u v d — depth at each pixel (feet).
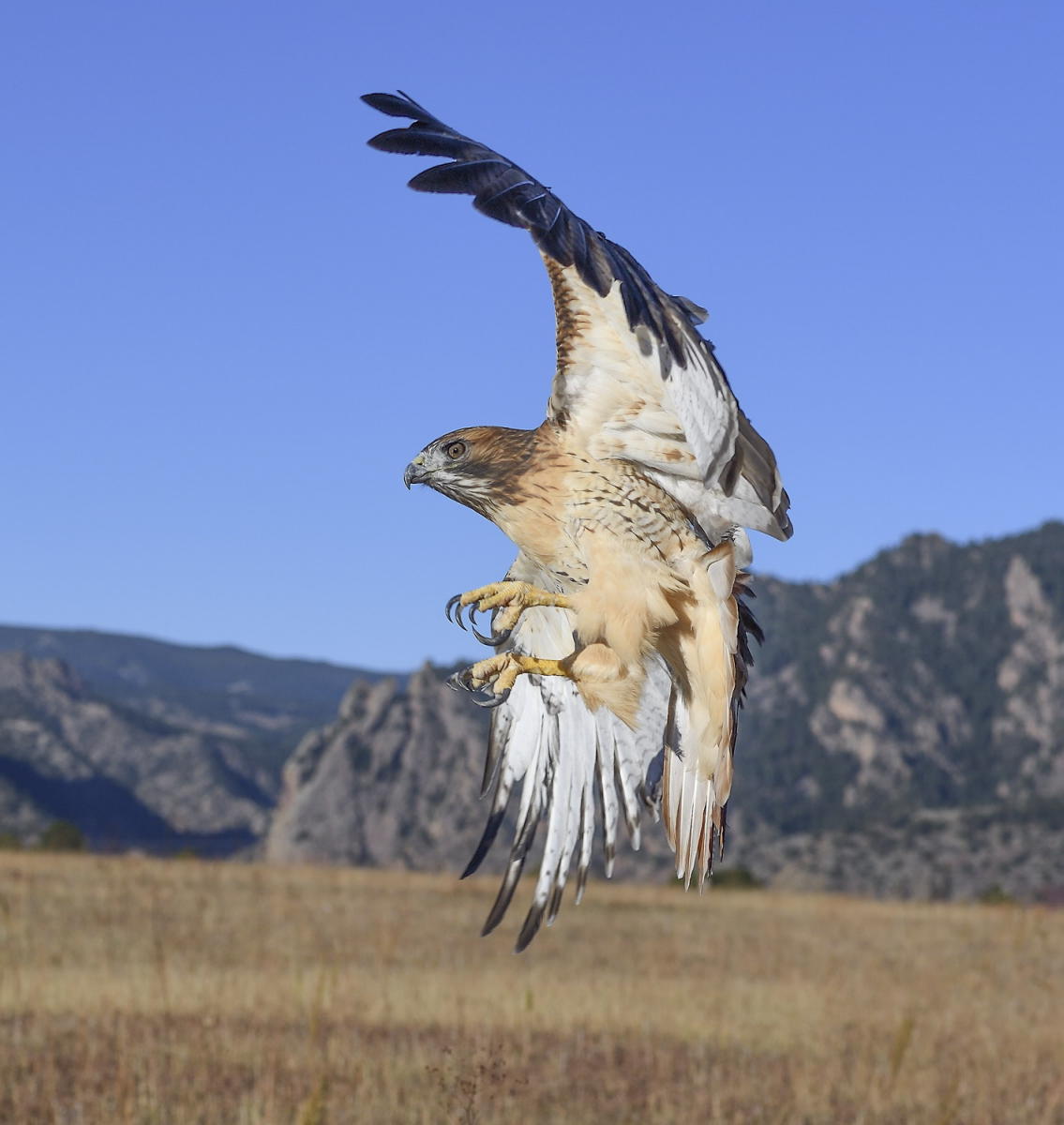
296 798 449.48
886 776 524.93
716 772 16.60
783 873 314.35
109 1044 37.11
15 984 45.62
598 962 64.59
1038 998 55.16
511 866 17.97
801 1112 33.42
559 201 12.41
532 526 16.43
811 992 53.72
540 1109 33.06
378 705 473.67
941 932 85.87
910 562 634.02
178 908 78.18
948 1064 39.47
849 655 582.35
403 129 12.04
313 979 50.52
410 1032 41.55
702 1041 42.68
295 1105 30.42
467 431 16.56
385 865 429.79
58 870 100.78
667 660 16.98
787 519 16.14
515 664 17.03
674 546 16.19
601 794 17.66
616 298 14.82
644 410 15.75
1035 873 289.33
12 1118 29.40
